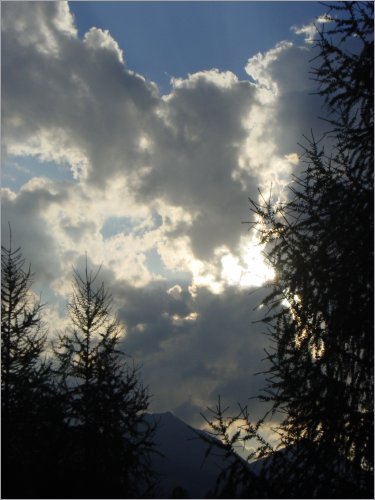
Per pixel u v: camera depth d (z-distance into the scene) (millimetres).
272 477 8875
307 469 9023
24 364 18312
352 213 9789
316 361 9742
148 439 18297
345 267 9602
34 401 17406
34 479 15562
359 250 9523
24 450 16203
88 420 17672
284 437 9688
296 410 9656
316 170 10875
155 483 17203
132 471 17375
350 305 9352
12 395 17031
